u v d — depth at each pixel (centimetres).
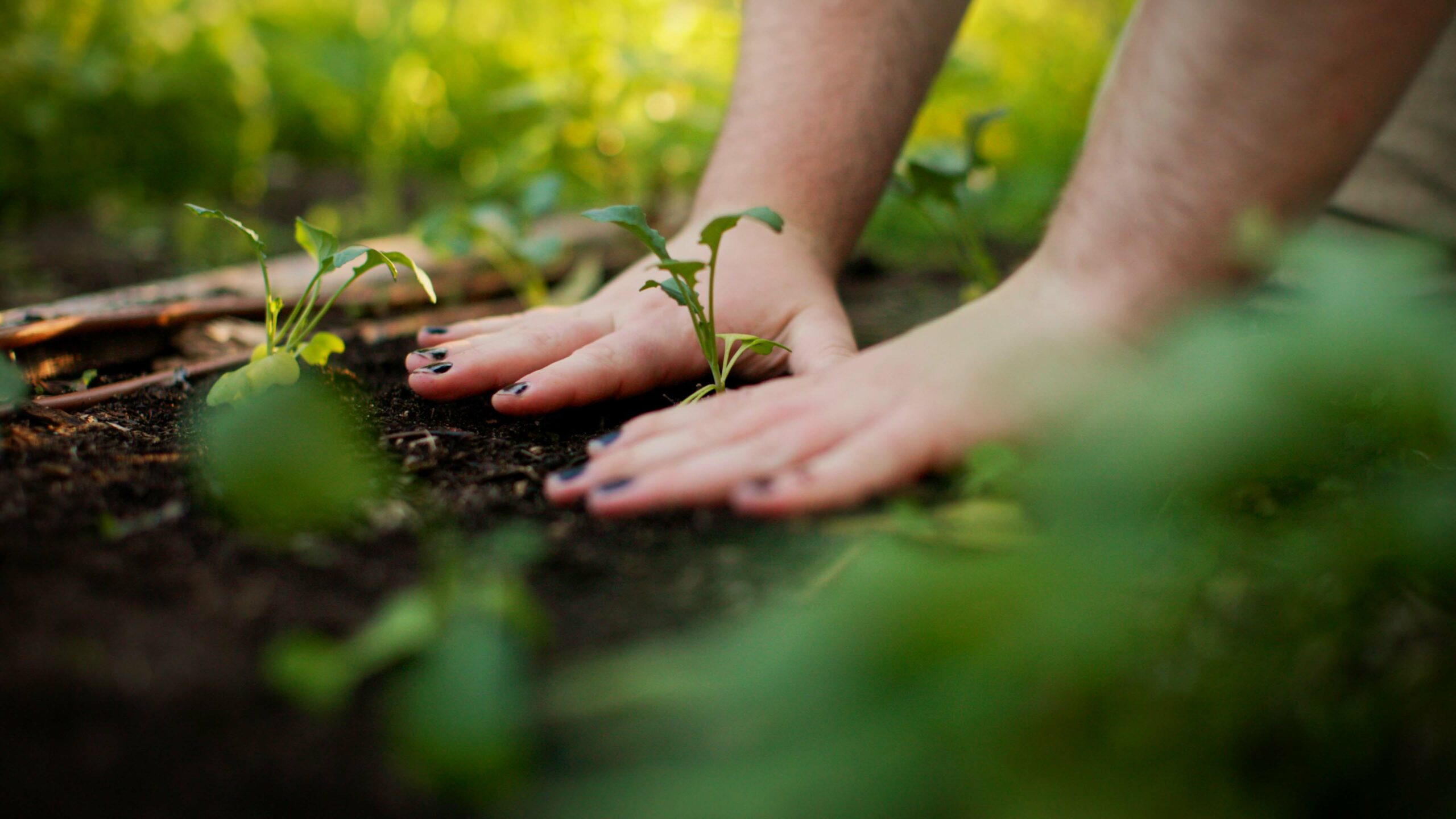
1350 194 79
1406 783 46
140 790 45
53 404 64
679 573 53
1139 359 57
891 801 40
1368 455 55
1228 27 54
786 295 68
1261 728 46
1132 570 46
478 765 44
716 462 56
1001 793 43
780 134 72
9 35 147
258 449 51
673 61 116
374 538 54
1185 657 48
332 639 50
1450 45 75
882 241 132
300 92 186
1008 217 141
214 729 47
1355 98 54
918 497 57
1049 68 167
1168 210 56
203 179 161
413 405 66
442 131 180
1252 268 56
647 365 65
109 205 148
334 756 46
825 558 54
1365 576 49
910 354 58
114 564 52
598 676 49
